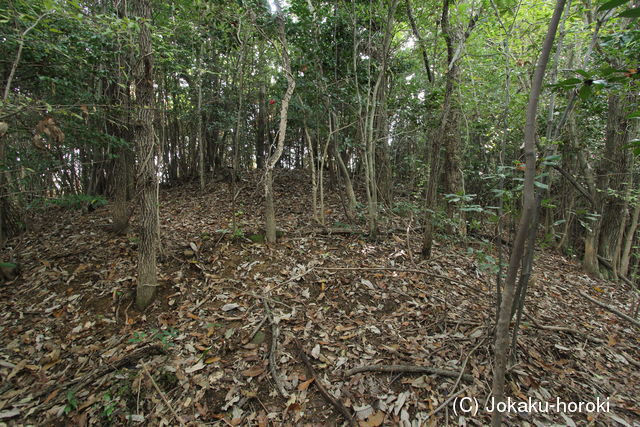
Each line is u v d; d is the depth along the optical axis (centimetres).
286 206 666
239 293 337
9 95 245
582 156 521
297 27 459
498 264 243
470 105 495
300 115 534
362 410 217
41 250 434
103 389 234
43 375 252
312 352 264
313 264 391
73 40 334
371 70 526
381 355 263
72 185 618
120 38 325
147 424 213
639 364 276
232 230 457
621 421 216
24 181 374
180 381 240
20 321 306
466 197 227
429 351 268
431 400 224
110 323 303
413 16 486
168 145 895
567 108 203
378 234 471
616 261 531
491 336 271
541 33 358
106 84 460
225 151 974
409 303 329
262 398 230
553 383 244
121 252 414
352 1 446
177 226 526
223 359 261
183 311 313
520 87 450
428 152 604
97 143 402
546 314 344
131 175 482
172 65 454
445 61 543
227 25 412
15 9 263
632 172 477
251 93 896
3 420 214
